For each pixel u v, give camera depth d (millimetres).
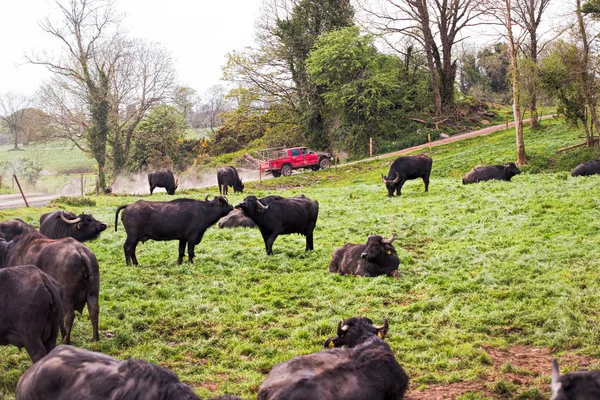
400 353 10266
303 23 65312
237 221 23391
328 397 6066
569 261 15156
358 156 60625
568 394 5801
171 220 16422
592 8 41531
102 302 13133
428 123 63594
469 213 23250
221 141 80000
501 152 45688
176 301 13312
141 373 5820
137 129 68000
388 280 14758
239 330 11781
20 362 9875
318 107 64375
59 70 57188
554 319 11359
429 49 63562
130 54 60906
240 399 5934
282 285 14953
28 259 10891
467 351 10211
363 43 61969
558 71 41750
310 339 11109
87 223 16328
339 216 25469
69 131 58625
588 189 25266
